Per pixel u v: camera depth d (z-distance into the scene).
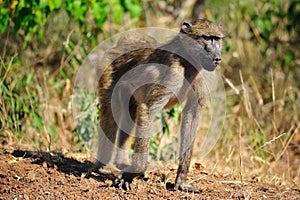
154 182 9.48
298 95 16.14
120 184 9.00
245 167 11.68
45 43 14.74
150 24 16.39
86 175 9.49
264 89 16.31
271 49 16.83
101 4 12.61
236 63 16.73
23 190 8.77
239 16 17.12
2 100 11.82
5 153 10.31
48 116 12.78
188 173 10.20
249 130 13.65
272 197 9.25
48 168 9.63
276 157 12.31
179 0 17.91
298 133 14.70
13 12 12.81
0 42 14.17
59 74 14.22
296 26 16.56
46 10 12.52
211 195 9.09
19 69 13.69
